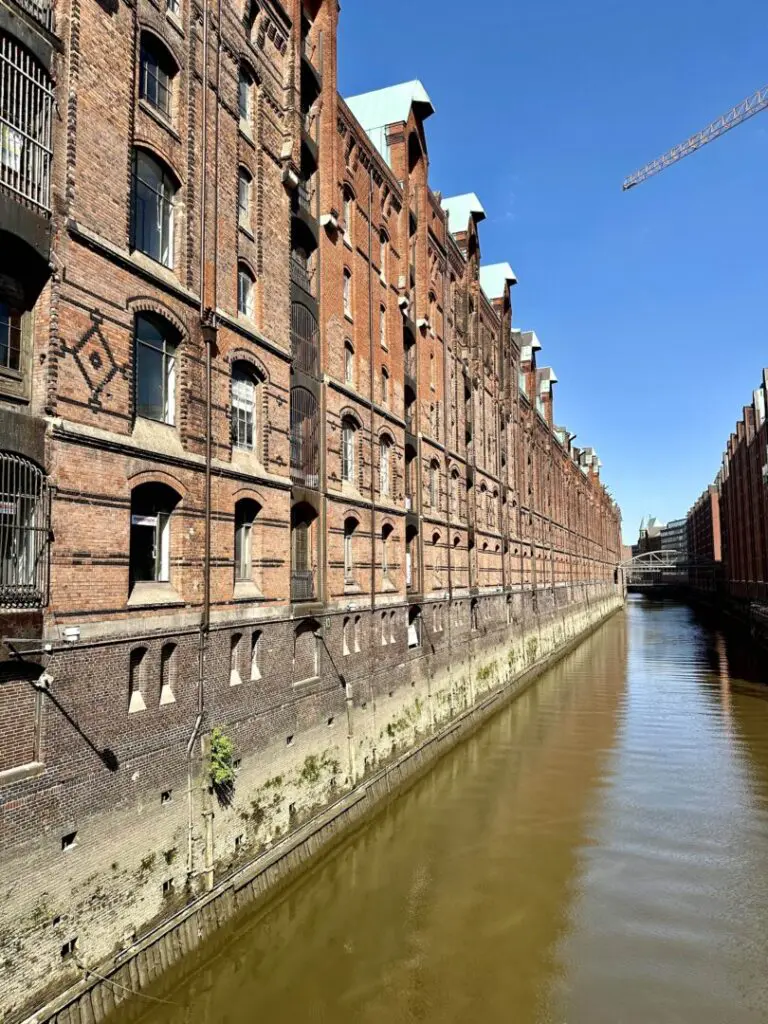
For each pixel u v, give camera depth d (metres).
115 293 12.37
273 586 17.33
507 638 43.12
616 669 51.31
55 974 10.35
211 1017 11.84
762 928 15.02
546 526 61.72
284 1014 11.95
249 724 15.84
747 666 51.31
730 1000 12.55
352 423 23.66
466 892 16.45
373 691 23.05
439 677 30.00
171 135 14.30
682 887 16.84
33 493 10.56
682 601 158.12
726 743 29.67
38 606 10.53
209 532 14.68
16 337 10.86
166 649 13.51
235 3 16.75
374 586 23.84
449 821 20.89
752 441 77.81
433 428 32.50
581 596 81.56
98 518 11.76
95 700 11.51
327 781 19.23
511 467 48.53
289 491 18.28
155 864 12.54
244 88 17.50
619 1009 12.24
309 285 20.94
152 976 11.78
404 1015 11.97
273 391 17.83
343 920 15.12
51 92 11.24
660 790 23.72
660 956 13.95
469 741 30.11
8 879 9.74
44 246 10.84
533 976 13.18
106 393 12.08
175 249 14.48
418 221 30.92
